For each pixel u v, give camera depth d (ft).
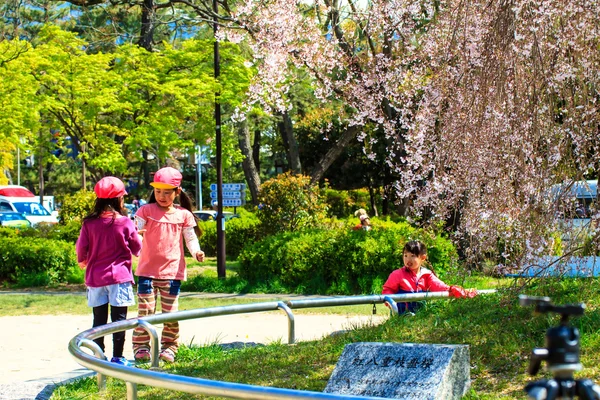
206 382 11.39
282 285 56.13
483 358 18.34
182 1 53.26
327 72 47.44
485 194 26.14
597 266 26.04
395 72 42.45
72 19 106.52
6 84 60.70
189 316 21.67
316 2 46.55
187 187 197.88
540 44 24.32
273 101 53.21
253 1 46.96
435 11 40.06
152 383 12.27
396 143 44.88
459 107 26.53
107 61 64.85
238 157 68.80
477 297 24.08
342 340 22.31
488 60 24.34
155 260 24.12
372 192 135.13
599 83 23.63
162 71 65.57
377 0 42.09
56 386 20.98
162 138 64.44
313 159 130.62
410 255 26.25
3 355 28.89
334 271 54.24
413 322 22.58
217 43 61.98
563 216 22.48
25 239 65.16
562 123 24.27
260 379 19.25
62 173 211.00
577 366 5.64
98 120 67.15
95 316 23.21
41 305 47.50
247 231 86.43
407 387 15.11
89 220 22.99
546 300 5.81
